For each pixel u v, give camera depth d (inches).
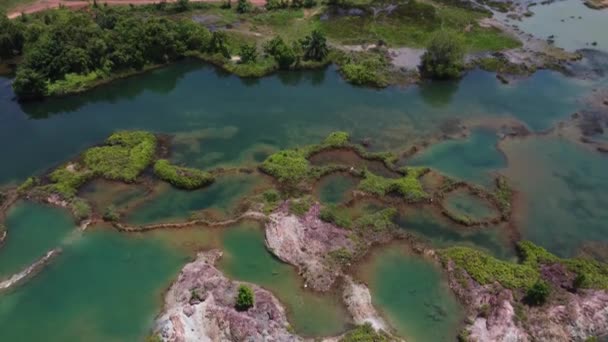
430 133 3321.9
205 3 4958.2
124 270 2290.8
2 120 3348.9
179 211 2615.7
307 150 3051.2
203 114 3469.5
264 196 2664.9
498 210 2687.0
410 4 5012.3
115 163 2881.4
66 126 3326.8
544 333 2006.6
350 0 5172.2
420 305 2164.1
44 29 4030.5
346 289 2187.5
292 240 2391.7
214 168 2930.6
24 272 2272.4
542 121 3472.0
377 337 1967.3
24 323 2060.8
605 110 3597.4
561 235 2564.0
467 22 4778.5
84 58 3700.8
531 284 2187.5
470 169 3002.0
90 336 2011.6
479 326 2048.5
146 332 2020.2
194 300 2053.4
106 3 4746.6
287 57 3900.1
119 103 3604.8
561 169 3029.0
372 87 3826.3
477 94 3774.6
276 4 4975.4
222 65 3978.8
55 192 2662.4
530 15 5044.3
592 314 2075.5
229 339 1934.1
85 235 2460.6
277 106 3585.1
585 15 5098.4
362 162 3009.4
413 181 2800.2
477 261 2311.8
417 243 2444.6
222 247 2406.5
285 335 1959.9
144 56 3951.8
